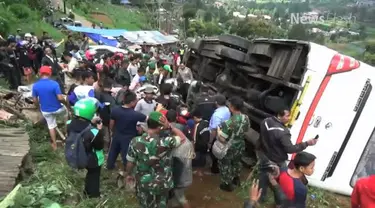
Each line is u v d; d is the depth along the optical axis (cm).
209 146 691
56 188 514
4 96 890
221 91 959
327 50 622
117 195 578
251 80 890
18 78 1268
